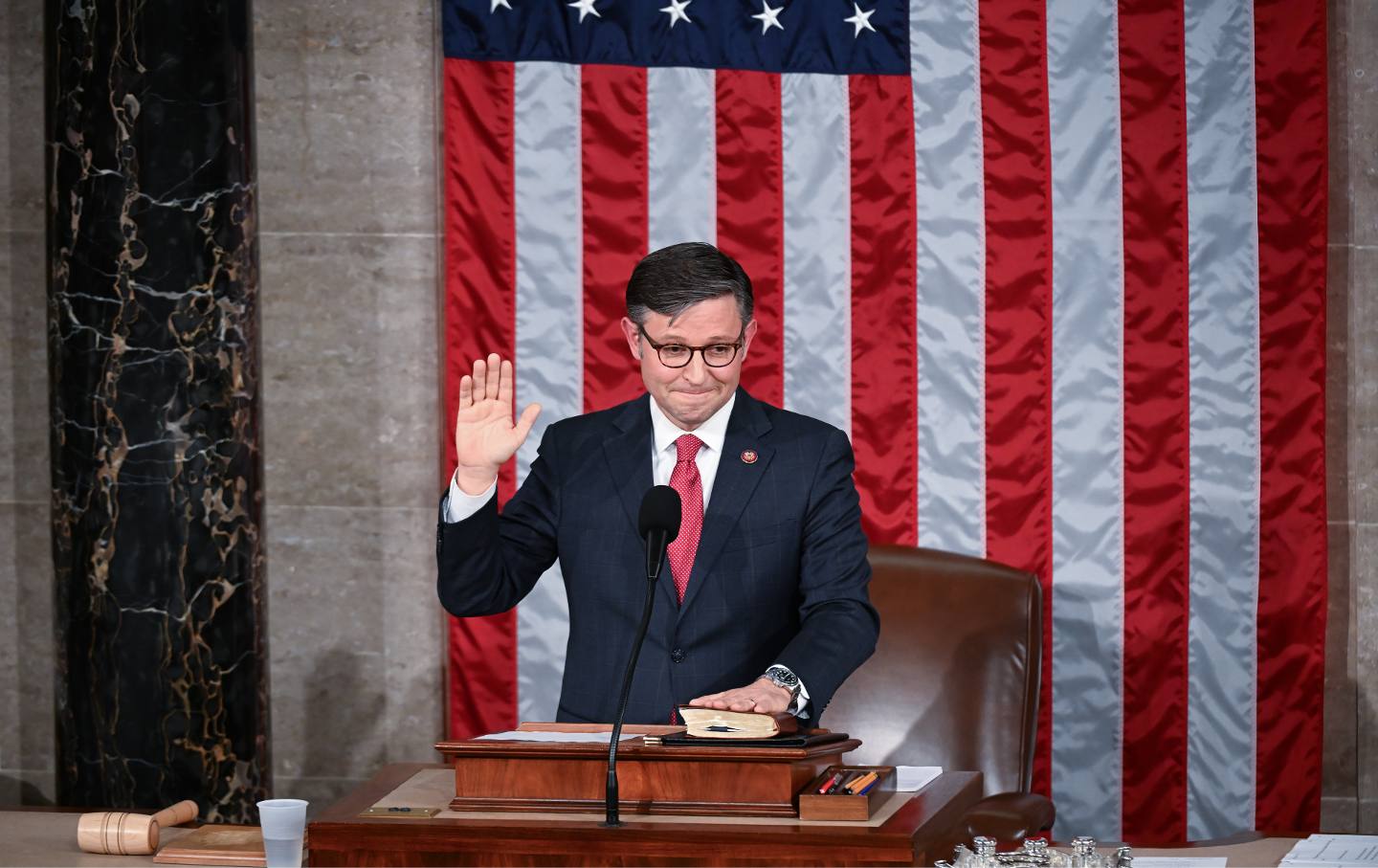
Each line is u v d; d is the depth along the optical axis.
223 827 7.56
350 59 13.80
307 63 13.83
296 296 13.87
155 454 12.70
